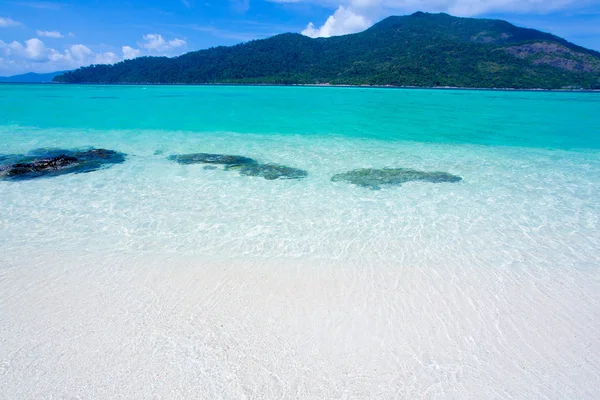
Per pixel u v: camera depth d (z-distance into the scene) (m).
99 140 15.17
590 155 13.77
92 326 4.46
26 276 5.44
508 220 7.70
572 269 5.88
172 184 9.65
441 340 4.37
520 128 20.20
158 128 18.52
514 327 4.59
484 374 3.91
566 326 4.62
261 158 12.55
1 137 15.37
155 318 4.63
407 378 3.84
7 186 9.25
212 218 7.57
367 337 4.40
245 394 3.62
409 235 6.95
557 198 9.03
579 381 3.83
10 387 3.61
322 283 5.40
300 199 8.73
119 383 3.70
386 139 16.53
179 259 5.96
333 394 3.64
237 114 25.11
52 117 21.86
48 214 7.62
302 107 30.88
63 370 3.82
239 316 4.70
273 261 5.95
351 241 6.67
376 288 5.30
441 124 21.39
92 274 5.52
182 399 3.54
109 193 8.90
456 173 11.08
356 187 9.64
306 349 4.20
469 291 5.28
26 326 4.43
